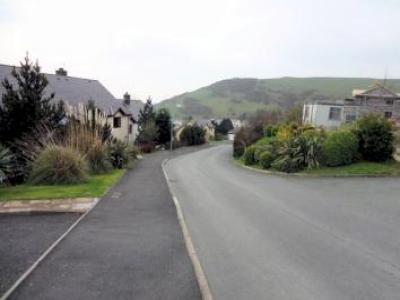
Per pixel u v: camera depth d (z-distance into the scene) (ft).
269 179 70.28
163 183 58.75
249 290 19.58
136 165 95.40
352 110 147.54
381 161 77.82
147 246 25.73
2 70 95.30
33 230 29.22
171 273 20.86
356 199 47.42
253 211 39.96
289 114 152.05
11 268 21.13
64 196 41.24
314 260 24.26
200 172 86.53
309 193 52.42
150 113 170.30
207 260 24.16
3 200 38.96
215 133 320.50
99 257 23.17
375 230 32.04
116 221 32.71
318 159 78.64
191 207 42.01
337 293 19.31
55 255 23.31
